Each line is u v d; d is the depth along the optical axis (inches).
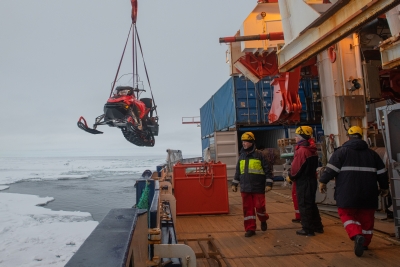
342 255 159.0
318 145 344.8
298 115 328.2
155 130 373.1
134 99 315.6
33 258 333.1
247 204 204.7
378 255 156.9
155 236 83.4
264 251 170.6
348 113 270.2
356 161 155.9
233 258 160.7
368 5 100.7
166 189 220.1
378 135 300.2
